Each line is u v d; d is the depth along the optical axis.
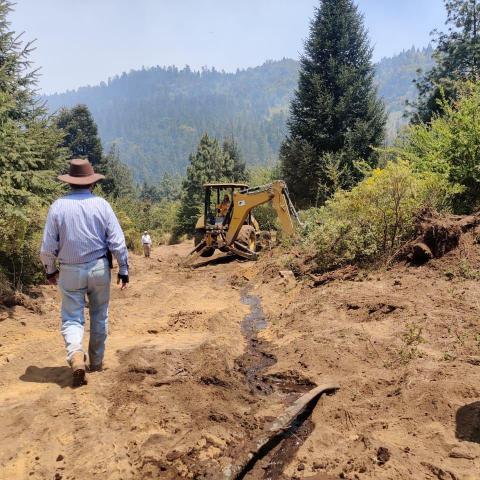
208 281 10.80
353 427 3.47
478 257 6.61
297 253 9.97
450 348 4.51
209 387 4.22
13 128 7.78
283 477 2.98
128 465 3.03
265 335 6.05
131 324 6.91
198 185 44.00
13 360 5.02
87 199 4.32
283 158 23.80
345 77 22.20
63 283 4.28
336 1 23.00
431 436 3.18
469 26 25.47
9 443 3.33
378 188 8.00
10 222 7.43
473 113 8.67
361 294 6.41
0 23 9.20
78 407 3.78
